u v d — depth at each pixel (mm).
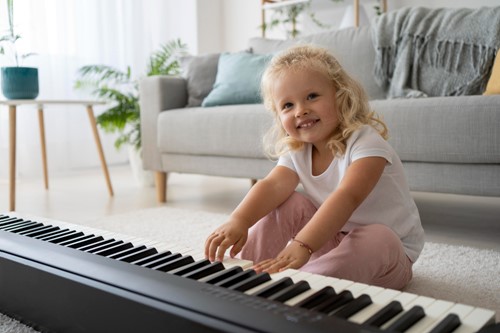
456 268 1243
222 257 816
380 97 2312
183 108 2562
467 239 1639
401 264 999
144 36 4168
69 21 3652
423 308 502
